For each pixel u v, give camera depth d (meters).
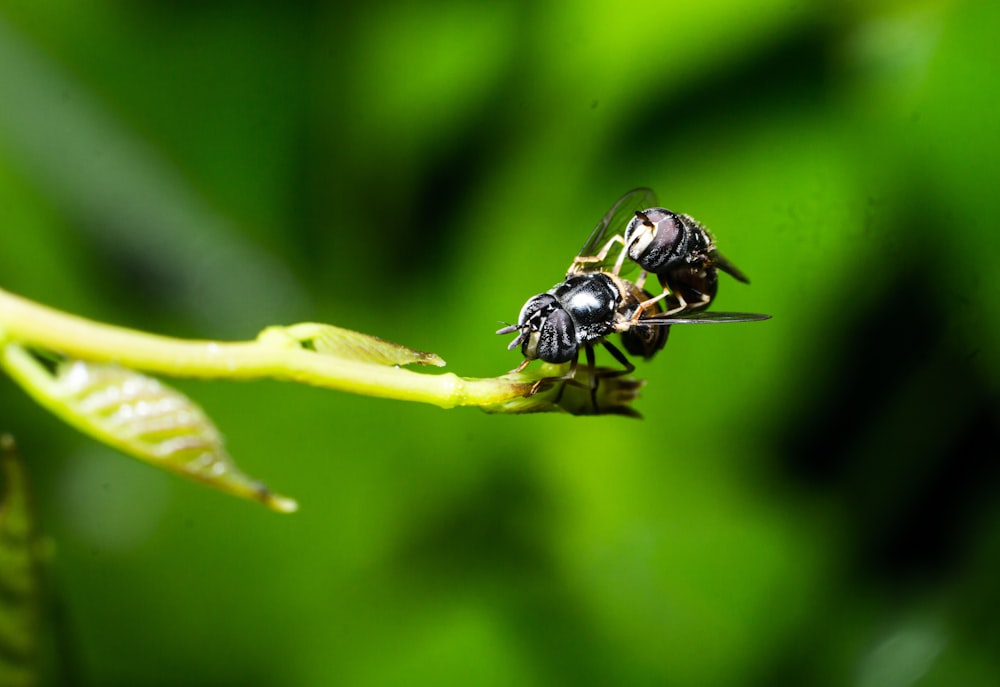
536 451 0.12
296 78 0.12
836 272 0.11
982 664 0.12
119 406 0.08
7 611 0.09
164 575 0.12
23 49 0.12
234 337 0.12
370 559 0.12
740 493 0.12
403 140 0.12
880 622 0.12
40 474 0.12
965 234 0.11
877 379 0.12
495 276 0.12
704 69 0.12
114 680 0.12
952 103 0.11
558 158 0.12
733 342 0.12
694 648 0.12
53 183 0.12
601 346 0.10
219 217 0.13
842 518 0.12
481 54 0.12
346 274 0.12
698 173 0.12
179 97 0.12
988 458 0.12
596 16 0.12
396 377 0.08
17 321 0.08
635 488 0.12
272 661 0.12
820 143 0.11
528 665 0.12
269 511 0.12
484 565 0.12
